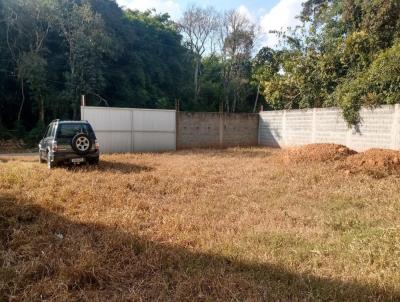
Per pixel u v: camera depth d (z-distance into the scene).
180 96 41.25
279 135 21.73
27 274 3.83
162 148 20.06
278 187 8.59
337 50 19.62
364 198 7.35
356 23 20.17
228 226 5.62
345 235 5.09
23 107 27.45
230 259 4.30
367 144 15.35
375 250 4.41
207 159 14.68
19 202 6.54
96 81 27.94
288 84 22.84
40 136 24.50
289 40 23.52
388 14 17.25
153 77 38.53
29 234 5.08
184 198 7.52
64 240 4.83
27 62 24.05
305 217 6.11
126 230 5.30
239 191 8.16
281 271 3.96
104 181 9.11
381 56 15.36
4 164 12.43
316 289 3.55
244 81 40.47
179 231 5.33
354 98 15.73
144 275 3.95
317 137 18.50
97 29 27.36
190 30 43.03
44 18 25.86
